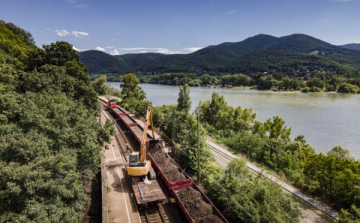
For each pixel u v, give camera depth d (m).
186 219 17.91
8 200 12.07
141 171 20.80
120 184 23.00
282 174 26.53
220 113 48.31
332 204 20.19
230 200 18.08
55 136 17.98
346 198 19.27
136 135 34.66
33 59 34.72
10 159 14.35
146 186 20.61
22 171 12.67
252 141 34.62
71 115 21.38
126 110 56.94
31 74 26.73
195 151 26.02
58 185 14.00
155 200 18.62
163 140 34.78
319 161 21.80
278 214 15.44
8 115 18.47
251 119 48.75
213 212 17.38
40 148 15.18
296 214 16.44
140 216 18.45
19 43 52.12
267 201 16.67
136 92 66.50
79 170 19.14
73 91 31.12
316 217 18.39
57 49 37.88
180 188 20.78
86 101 33.62
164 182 23.25
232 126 47.75
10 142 14.58
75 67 35.91
